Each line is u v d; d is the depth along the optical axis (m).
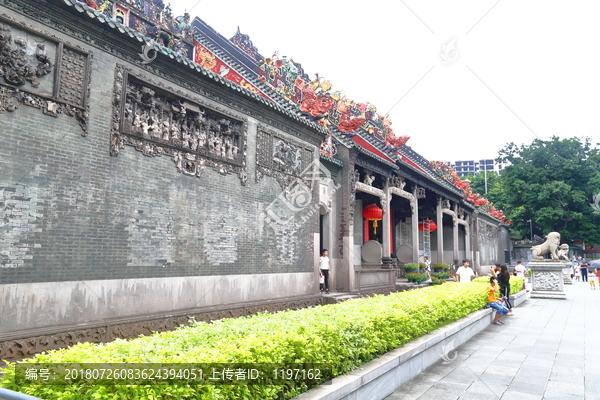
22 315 8.16
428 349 9.46
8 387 3.80
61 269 8.87
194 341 5.61
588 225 55.12
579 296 28.28
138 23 17.48
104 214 9.83
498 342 12.31
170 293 11.38
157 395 3.89
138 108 11.02
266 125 15.63
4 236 7.97
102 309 9.63
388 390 7.39
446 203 36.06
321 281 19.09
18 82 8.37
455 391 7.58
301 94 21.73
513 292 22.25
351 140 21.28
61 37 9.17
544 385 7.96
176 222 11.73
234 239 13.78
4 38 8.18
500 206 76.12
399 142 26.23
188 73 12.19
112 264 9.93
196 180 12.48
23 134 8.40
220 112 13.38
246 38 26.23
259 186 15.10
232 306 13.25
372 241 25.88
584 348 11.45
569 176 56.84
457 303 12.74
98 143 9.78
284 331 6.11
